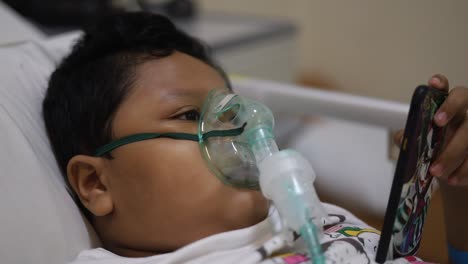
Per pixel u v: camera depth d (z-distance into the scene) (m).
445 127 0.69
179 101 0.75
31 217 0.75
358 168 1.22
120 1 1.96
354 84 2.31
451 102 0.65
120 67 0.79
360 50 2.24
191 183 0.71
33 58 0.98
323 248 0.67
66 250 0.77
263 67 1.86
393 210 0.62
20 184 0.76
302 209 0.61
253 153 0.70
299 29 2.32
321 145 1.36
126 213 0.75
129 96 0.76
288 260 0.66
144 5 2.00
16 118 0.83
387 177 1.16
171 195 0.71
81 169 0.78
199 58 0.88
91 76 0.81
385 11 2.12
